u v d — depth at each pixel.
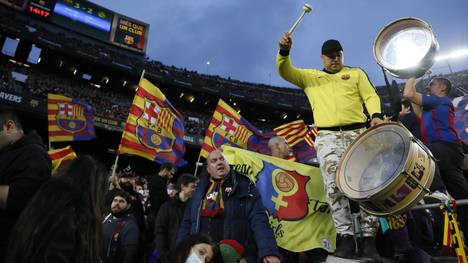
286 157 4.59
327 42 3.31
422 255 2.73
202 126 37.03
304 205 3.55
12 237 1.71
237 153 3.78
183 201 4.41
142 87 6.68
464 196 2.92
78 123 9.32
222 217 2.95
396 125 2.35
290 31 3.12
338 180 2.53
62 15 36.56
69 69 32.81
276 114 41.62
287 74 3.31
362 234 2.65
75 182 1.89
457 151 3.00
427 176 2.17
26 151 2.33
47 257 1.61
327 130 3.10
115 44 39.34
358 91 3.16
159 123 6.77
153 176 5.57
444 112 3.09
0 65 29.22
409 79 3.01
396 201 2.13
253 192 3.04
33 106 24.02
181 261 2.49
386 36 2.95
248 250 2.84
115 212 4.36
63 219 1.72
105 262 3.95
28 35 29.66
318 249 3.46
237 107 40.44
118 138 28.67
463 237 2.80
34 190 2.20
